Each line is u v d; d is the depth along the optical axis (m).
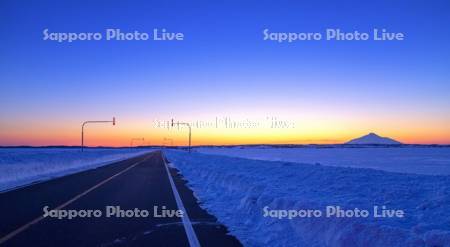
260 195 14.69
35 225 10.70
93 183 23.58
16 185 22.17
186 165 45.53
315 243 8.91
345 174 22.02
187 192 18.86
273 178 22.84
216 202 15.39
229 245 8.65
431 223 9.39
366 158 90.75
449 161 73.38
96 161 56.38
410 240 7.12
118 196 17.17
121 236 9.42
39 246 8.46
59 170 37.34
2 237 9.27
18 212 12.86
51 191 19.08
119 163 53.34
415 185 16.41
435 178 18.56
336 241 8.33
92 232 9.84
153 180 26.03
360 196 14.16
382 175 21.06
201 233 9.78
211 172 29.44
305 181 20.52
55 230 10.05
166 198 16.56
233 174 23.25
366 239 7.80
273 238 9.32
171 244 8.68
